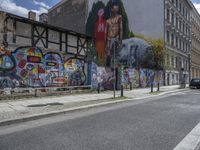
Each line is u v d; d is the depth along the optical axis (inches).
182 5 2047.2
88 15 1834.4
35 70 679.7
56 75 746.2
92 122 338.0
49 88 683.4
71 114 413.7
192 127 309.1
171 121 346.3
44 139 251.1
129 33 1672.0
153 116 387.5
